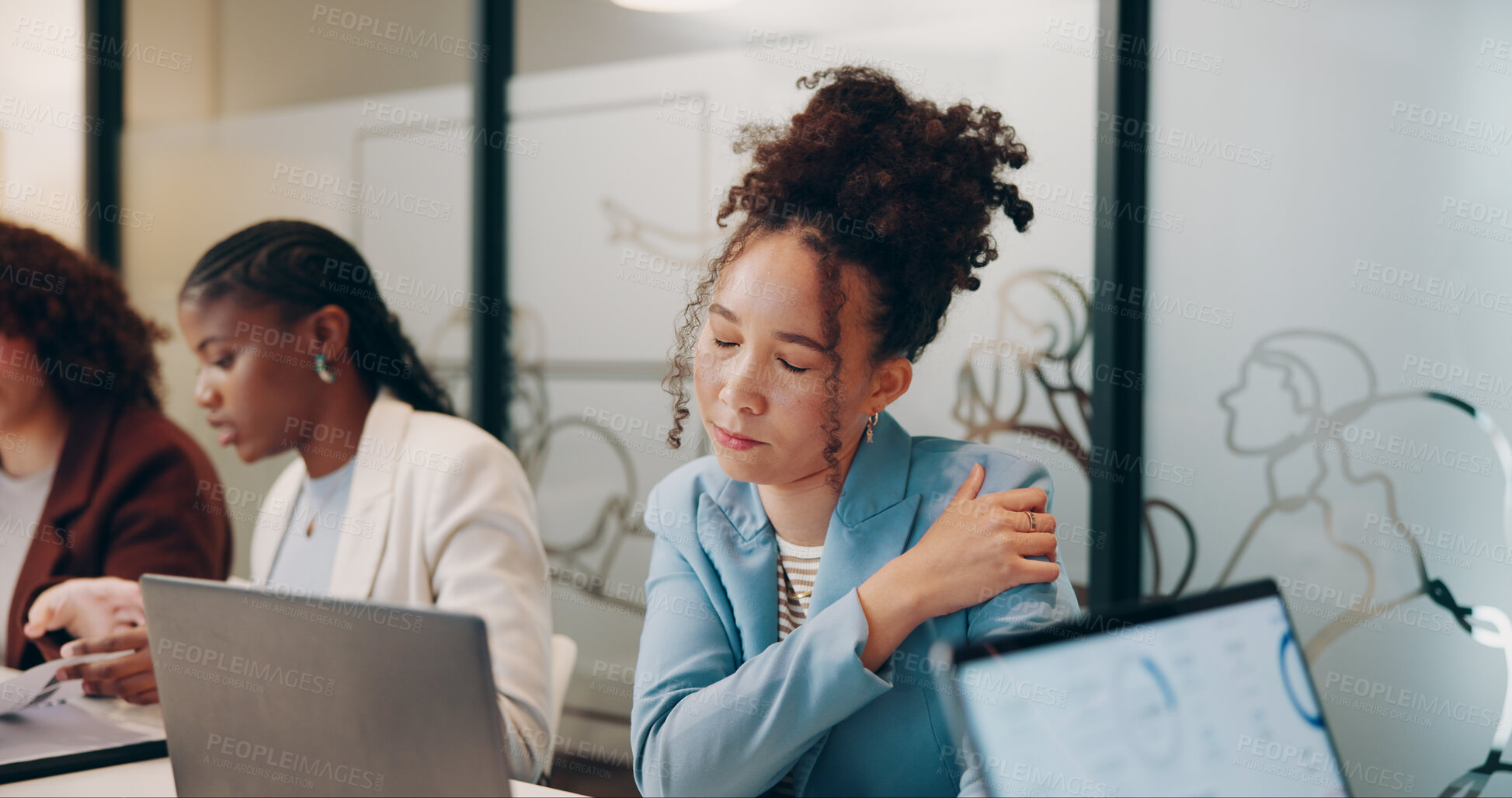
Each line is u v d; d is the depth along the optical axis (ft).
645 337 9.38
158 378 6.13
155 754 3.89
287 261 4.45
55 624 4.82
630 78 9.41
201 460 5.90
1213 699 1.99
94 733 4.01
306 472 4.94
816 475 3.16
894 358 2.97
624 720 9.48
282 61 10.75
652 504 3.56
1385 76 6.71
